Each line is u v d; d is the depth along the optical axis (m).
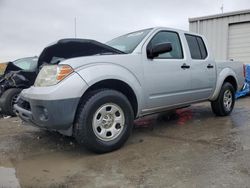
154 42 4.71
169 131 5.08
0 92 7.70
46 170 3.43
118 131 4.05
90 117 3.75
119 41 4.94
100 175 3.21
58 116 3.60
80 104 3.78
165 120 6.05
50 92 3.57
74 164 3.60
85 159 3.76
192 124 5.58
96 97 3.80
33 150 4.24
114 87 4.20
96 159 3.73
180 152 3.85
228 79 6.39
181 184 2.88
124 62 4.15
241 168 3.21
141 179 3.04
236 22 12.36
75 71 3.71
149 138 4.64
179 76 4.93
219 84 5.94
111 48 4.25
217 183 2.86
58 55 4.38
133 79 4.21
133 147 4.16
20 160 3.81
